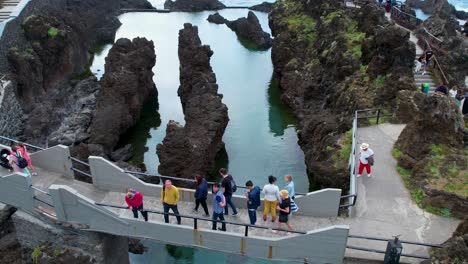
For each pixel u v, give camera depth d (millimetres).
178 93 55719
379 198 22891
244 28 84812
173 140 36656
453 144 25094
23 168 23531
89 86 54219
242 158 42750
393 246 17375
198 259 29453
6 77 44344
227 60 72500
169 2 107688
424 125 25141
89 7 87188
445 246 17734
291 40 61438
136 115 49594
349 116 34875
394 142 28328
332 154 31625
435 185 22609
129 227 21031
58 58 56625
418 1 91750
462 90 32219
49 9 64750
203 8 106062
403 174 24828
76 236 22312
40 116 45469
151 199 23031
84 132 44031
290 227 20016
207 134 38688
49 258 22453
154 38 82688
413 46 34781
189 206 22375
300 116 49438
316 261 18906
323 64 50562
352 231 20438
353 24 50031
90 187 23969
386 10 57500
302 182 38406
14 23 50500
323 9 60531
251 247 19484
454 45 41000
